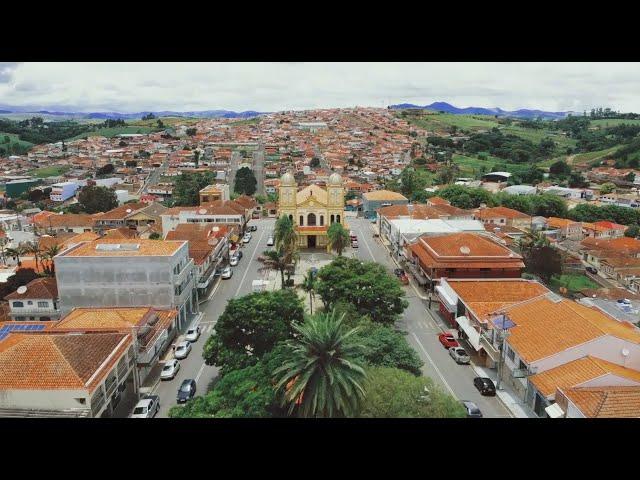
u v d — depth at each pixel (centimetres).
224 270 9188
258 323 5069
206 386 5344
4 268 9206
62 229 13588
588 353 4569
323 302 7156
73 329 5122
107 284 6328
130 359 5006
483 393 5050
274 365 4081
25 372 4100
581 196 18988
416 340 6462
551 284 9400
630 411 3869
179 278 6512
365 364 4053
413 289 8438
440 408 3766
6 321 6638
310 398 3616
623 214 15288
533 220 13812
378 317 6294
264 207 15312
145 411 4625
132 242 6731
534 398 4650
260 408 3678
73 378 4062
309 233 11200
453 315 6819
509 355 5153
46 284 7056
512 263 7644
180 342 6381
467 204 15375
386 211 12238
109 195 17112
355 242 11288
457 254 7731
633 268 9994
